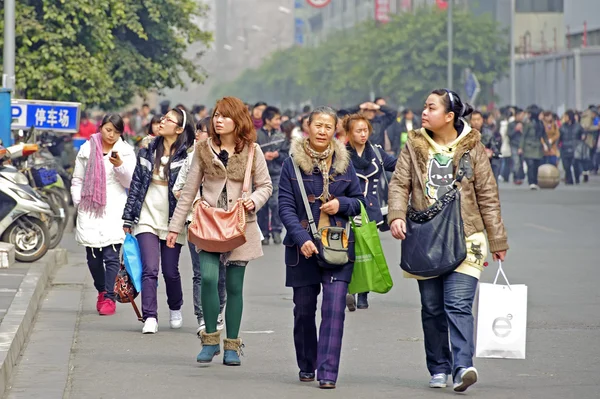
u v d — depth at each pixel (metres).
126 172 24.78
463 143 16.97
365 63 143.75
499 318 16.83
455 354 16.81
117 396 16.91
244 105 18.73
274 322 23.97
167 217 22.59
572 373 18.64
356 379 18.14
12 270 29.34
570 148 76.25
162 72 64.88
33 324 23.33
